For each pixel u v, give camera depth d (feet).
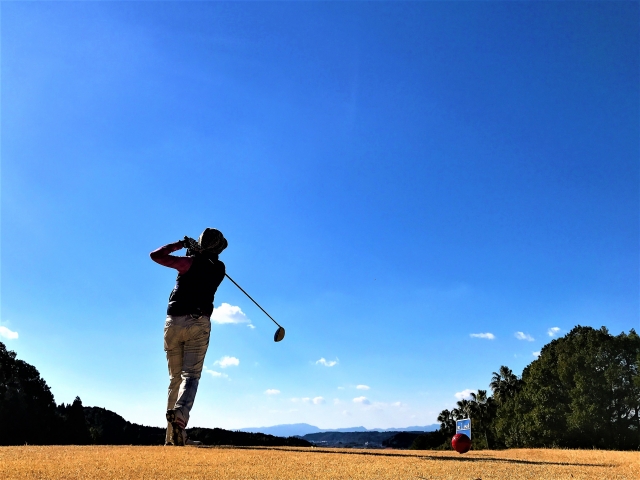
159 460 20.02
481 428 239.30
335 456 23.43
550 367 154.40
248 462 19.98
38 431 172.65
